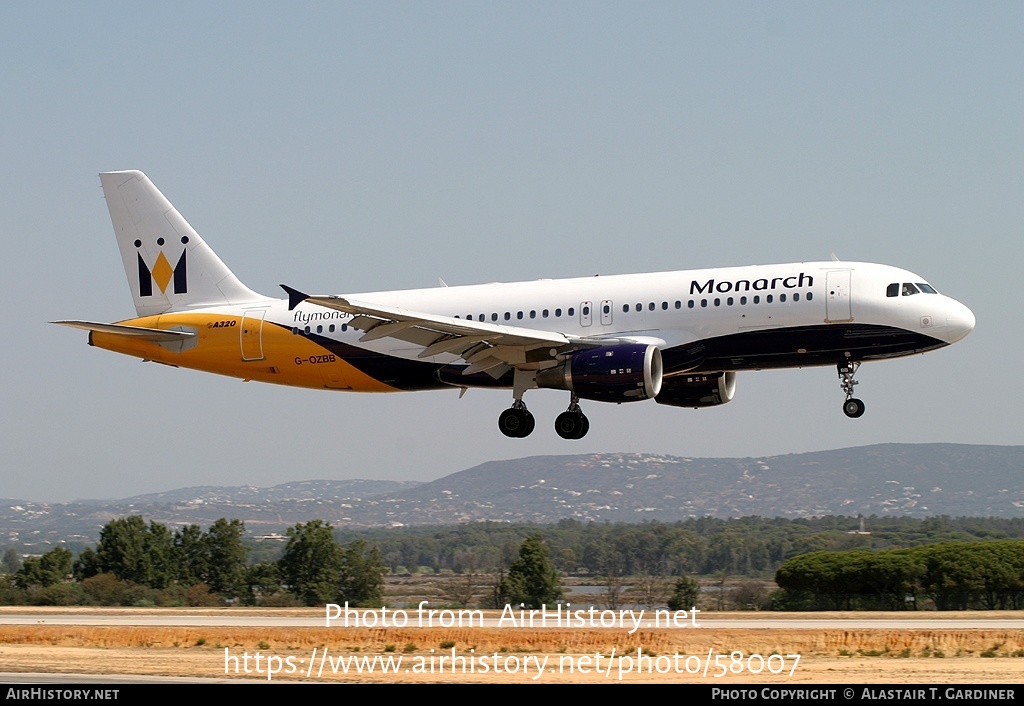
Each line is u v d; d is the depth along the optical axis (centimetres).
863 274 11075
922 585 11862
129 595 14775
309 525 15950
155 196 13488
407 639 8894
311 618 11156
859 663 7844
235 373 12938
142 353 13112
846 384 11562
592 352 11125
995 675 7225
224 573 16388
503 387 12094
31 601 14525
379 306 10719
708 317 11281
